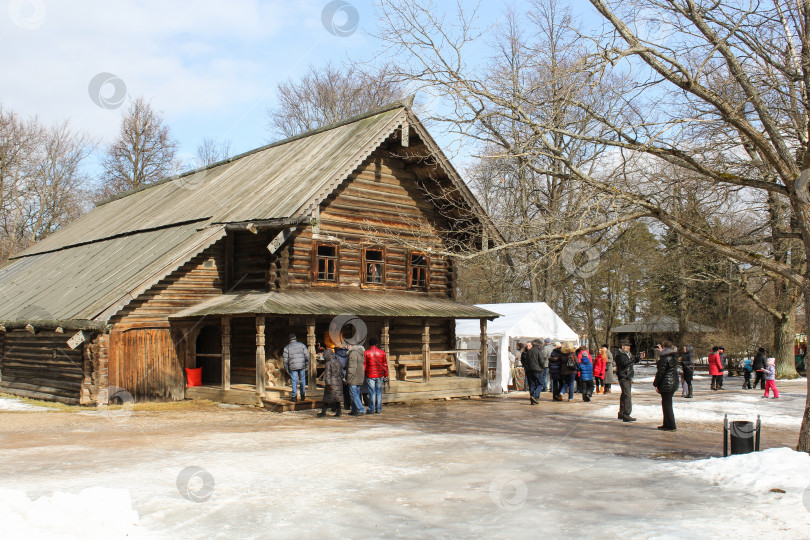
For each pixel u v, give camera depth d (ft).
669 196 41.04
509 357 90.79
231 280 72.38
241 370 71.00
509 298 124.77
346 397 62.44
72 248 92.99
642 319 153.48
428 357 74.79
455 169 75.66
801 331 162.09
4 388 77.82
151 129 161.07
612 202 38.45
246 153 96.89
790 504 25.66
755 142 35.99
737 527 23.09
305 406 61.52
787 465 30.14
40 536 20.08
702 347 153.58
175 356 68.39
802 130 38.88
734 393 88.12
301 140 86.99
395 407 66.13
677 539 21.81
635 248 109.60
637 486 29.78
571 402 72.84
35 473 31.60
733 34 36.22
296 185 70.23
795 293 115.44
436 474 32.27
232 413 58.39
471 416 58.08
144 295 66.49
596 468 33.91
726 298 141.38
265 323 67.77
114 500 24.14
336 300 69.31
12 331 77.36
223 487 29.07
